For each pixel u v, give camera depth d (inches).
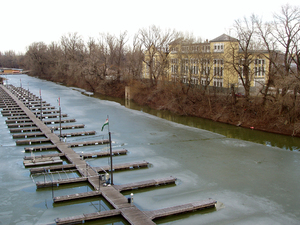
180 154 1663.4
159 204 1080.8
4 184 1240.2
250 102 2484.0
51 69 6939.0
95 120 2571.4
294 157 1624.0
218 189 1217.4
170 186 1238.9
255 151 1729.8
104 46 4741.6
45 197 1125.1
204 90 2869.1
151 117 2721.5
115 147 1779.0
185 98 2974.9
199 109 2849.4
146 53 3902.6
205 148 1781.5
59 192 1168.8
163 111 3090.6
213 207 1066.1
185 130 2229.3
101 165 1460.4
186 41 3041.3
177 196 1148.5
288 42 2121.1
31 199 1108.5
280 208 1070.4
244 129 2314.2
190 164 1503.4
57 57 6727.4
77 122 2484.0
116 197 1080.2
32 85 5605.3
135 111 3029.0
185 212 1017.5
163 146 1814.7
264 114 2327.8
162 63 3390.7
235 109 2554.1
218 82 3270.2
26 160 1482.5
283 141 1975.9
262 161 1558.8
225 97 2755.9
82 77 4936.0
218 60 2972.4
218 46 3216.0
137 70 3959.2
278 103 2194.9
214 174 1375.5
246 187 1240.2
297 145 1882.4
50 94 4320.9
